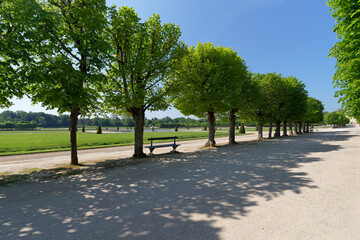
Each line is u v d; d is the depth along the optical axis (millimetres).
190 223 3664
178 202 4754
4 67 7332
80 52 9031
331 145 16406
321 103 55750
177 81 13492
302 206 4336
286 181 6285
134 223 3725
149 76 12633
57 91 8344
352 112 11406
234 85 17250
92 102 10398
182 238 3141
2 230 3572
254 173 7469
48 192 5871
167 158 11758
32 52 8570
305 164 8844
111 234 3334
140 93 10859
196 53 16609
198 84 15680
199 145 20328
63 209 4520
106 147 19047
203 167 8867
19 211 4453
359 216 3814
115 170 8789
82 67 10133
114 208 4504
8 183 6980
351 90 9617
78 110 10531
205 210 4242
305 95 33438
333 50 9875
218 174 7473
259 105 24344
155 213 4160
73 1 9781
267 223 3602
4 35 7465
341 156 10656
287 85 31328
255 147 16328
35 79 7551
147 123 139500
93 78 9430
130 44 11414
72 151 10430
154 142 23672
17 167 9945
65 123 133875
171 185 6215
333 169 7738
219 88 16469
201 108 15664
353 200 4602
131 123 123562
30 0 7508
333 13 8344
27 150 16641
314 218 3768
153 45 12367
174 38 12664
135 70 11062
